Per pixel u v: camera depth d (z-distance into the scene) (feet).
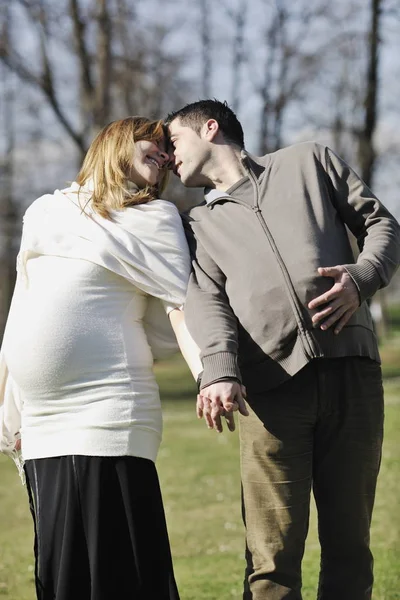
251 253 10.71
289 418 10.59
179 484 27.91
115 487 10.05
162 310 10.89
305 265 10.47
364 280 10.29
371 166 62.49
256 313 10.54
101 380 10.21
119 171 10.84
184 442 36.86
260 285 10.56
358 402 10.69
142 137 11.18
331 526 10.93
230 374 10.03
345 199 10.98
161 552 10.13
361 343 10.69
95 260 10.36
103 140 11.14
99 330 10.31
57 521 10.17
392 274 10.64
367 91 61.16
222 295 10.77
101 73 57.67
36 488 10.39
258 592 10.73
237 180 11.34
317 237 10.62
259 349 10.55
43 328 10.32
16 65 59.06
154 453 10.41
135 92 66.13
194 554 19.21
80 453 10.03
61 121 60.44
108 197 10.76
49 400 10.34
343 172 11.01
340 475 10.78
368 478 10.85
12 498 27.43
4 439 11.34
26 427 10.57
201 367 10.33
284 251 10.60
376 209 10.86
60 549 10.16
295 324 10.41
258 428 10.72
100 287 10.44
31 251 10.78
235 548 19.67
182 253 10.77
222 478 28.73
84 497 10.02
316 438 10.86
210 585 16.20
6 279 94.07
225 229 10.99
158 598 10.03
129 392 10.23
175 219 10.93
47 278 10.55
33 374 10.34
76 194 10.94
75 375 10.24
